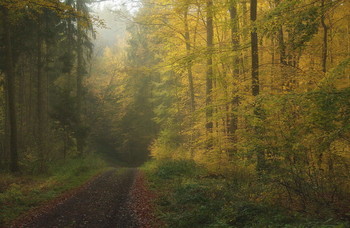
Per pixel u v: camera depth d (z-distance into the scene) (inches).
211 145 663.1
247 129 372.2
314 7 293.4
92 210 368.5
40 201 422.0
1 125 1048.8
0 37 809.5
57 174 715.4
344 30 649.0
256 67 445.4
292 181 300.0
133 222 315.9
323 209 269.4
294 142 294.0
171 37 792.3
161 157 1021.2
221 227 260.8
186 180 553.6
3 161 764.0
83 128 1111.0
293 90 410.6
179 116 1199.6
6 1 495.5
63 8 493.0
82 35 1175.6
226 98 514.0
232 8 608.1
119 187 556.7
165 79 1186.6
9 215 338.0
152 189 525.3
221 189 400.8
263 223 250.2
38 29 956.0
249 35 447.2
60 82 1237.7
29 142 957.8
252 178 395.2
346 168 300.5
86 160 1045.2
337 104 254.7
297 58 512.1
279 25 322.0
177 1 649.6
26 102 1286.9
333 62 546.6
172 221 309.1
